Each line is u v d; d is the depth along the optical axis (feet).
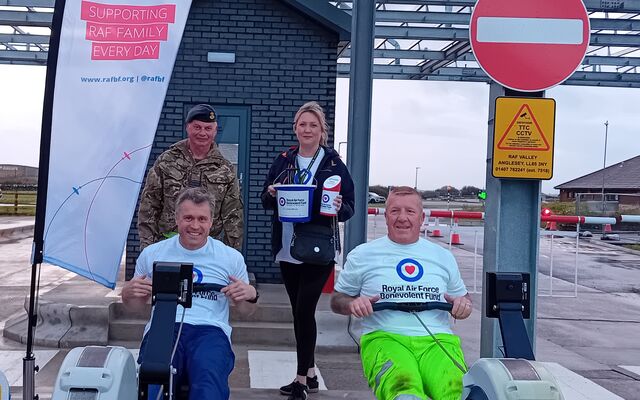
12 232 72.84
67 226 12.25
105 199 12.34
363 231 23.30
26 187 141.69
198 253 11.98
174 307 9.34
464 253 62.64
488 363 8.76
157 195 14.61
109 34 12.48
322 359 21.16
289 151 15.83
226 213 14.66
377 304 11.20
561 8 13.99
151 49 12.50
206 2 28.45
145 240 14.57
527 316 9.71
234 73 28.71
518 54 14.03
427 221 61.11
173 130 28.55
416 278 11.63
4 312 27.73
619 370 21.81
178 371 10.68
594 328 29.30
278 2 28.60
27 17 38.75
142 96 12.45
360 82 23.15
